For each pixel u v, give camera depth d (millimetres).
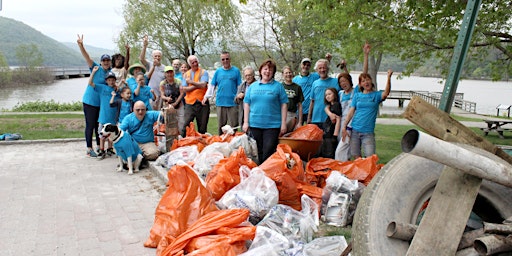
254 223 4230
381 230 2469
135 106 7445
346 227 4629
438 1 7945
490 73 10164
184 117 8680
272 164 4816
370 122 5926
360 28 9242
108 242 4242
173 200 4156
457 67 3080
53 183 6383
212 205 4199
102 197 5723
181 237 3594
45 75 73688
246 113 6398
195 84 8414
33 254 3949
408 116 2570
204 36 30750
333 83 7133
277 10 25500
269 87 6035
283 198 4754
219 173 4699
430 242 2295
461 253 2377
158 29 30375
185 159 6574
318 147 6059
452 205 2318
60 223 4738
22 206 5293
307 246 3695
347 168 5340
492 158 2420
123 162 7254
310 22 23219
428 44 9227
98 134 8484
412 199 2594
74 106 25062
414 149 1923
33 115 18312
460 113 28719
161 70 9320
